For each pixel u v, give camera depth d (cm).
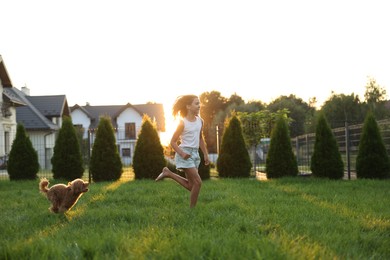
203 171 1275
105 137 1323
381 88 4016
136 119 4662
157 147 1323
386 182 1039
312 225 455
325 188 898
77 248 336
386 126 1353
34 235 420
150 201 696
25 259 320
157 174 1312
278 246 320
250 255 301
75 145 1341
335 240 385
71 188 582
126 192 855
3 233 444
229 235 383
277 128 1283
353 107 3719
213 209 580
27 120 3494
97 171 1305
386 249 370
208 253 313
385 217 523
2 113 2773
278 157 1263
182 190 879
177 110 604
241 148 1307
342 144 1620
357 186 945
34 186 1127
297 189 866
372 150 1220
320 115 1252
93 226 463
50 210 584
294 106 5081
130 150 4403
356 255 334
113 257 314
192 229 424
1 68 2770
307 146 1844
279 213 545
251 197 730
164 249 324
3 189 1064
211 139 3188
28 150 1370
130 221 506
